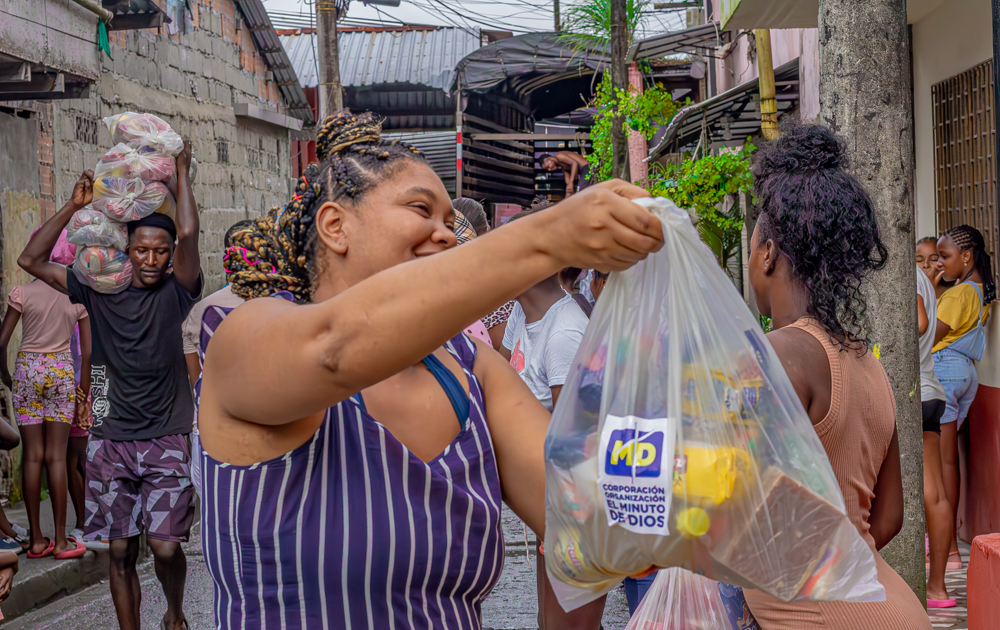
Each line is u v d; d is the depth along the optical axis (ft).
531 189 61.67
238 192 41.29
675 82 48.75
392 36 65.57
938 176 19.12
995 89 10.96
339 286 4.49
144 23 27.27
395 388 4.47
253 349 3.75
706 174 25.27
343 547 4.13
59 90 20.17
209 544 4.28
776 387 4.54
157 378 14.30
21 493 23.08
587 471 4.30
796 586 4.44
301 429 4.14
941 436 16.63
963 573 16.34
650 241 3.25
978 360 17.07
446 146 57.98
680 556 4.19
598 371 4.42
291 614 4.17
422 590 4.28
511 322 14.69
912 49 20.38
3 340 18.61
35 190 23.90
